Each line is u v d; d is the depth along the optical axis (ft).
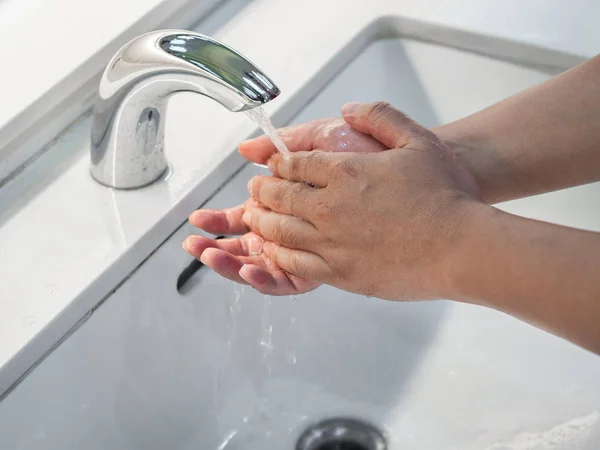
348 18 2.48
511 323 2.36
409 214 1.65
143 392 1.90
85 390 1.73
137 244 1.78
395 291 1.76
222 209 2.03
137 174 1.89
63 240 1.78
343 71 2.40
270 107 2.13
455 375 2.25
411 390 2.23
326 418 2.18
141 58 1.66
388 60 2.58
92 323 1.70
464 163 2.00
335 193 1.71
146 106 1.77
